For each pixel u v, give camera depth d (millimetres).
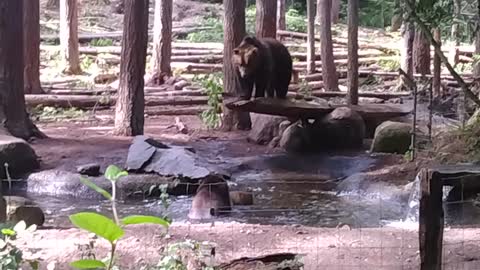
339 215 9016
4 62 13023
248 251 6312
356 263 5957
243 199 9625
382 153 12664
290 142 13133
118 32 28438
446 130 13148
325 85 20750
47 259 5715
